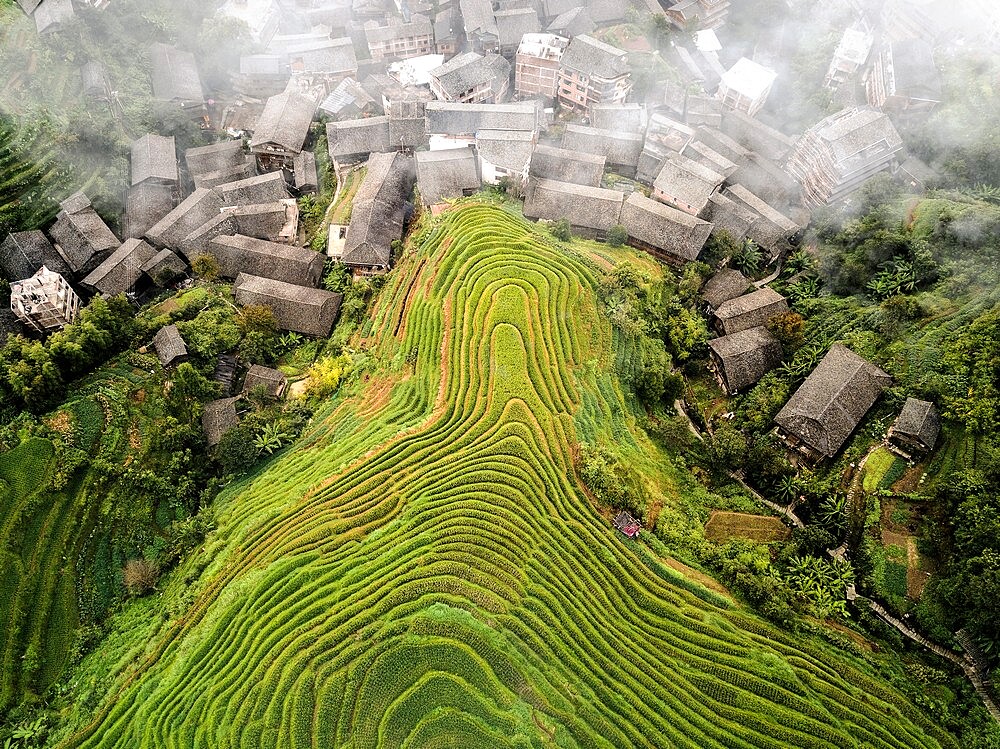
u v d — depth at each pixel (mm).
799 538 59719
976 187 88375
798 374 72812
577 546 57156
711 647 52531
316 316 85250
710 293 84688
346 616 52500
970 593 50969
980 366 63344
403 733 47562
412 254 85875
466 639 50688
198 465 70875
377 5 147000
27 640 59438
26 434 67000
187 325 78312
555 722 47781
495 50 125188
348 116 117625
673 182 92188
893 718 49281
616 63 108000
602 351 72375
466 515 58188
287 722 48781
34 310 78188
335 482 63438
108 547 64812
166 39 124188
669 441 68750
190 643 54969
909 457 62594
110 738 51812
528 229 83375
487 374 68000
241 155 112312
